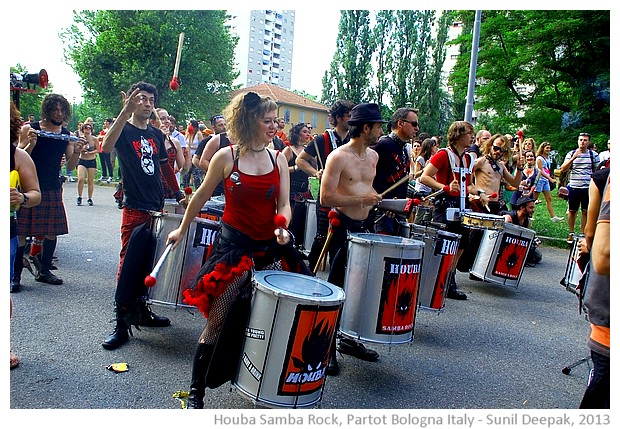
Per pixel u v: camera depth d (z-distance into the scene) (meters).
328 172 3.70
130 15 31.53
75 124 45.00
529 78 20.39
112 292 5.04
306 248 6.77
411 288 3.60
